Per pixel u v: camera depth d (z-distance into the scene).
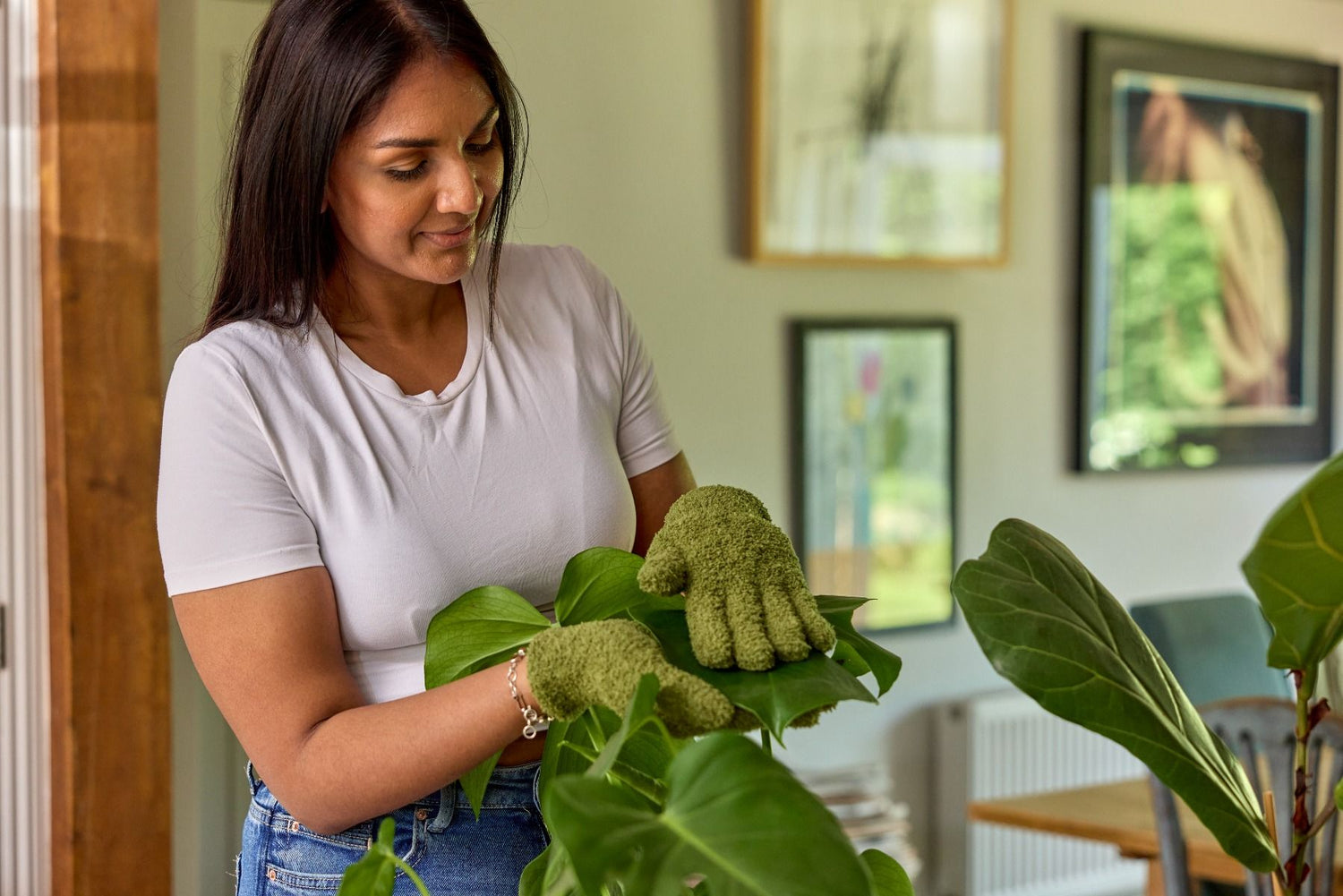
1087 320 3.63
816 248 3.22
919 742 3.46
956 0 3.36
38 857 2.26
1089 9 3.61
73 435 2.18
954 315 3.48
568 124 2.92
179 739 2.36
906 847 3.18
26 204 2.20
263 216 1.17
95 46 2.16
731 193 3.15
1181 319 3.79
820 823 0.65
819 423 3.29
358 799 1.05
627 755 1.02
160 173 2.33
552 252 1.41
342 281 1.23
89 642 2.20
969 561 0.85
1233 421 3.89
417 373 1.26
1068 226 3.63
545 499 1.28
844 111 3.23
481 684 1.00
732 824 0.66
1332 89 3.98
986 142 3.43
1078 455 3.64
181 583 1.15
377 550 1.20
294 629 1.14
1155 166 3.70
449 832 1.21
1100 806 2.32
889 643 3.41
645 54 3.01
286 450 1.17
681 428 3.11
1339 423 4.08
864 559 3.36
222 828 2.48
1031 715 3.49
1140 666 0.85
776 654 0.83
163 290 2.34
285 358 1.20
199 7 2.36
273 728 1.12
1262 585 0.83
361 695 1.19
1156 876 2.17
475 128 1.11
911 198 3.34
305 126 1.10
